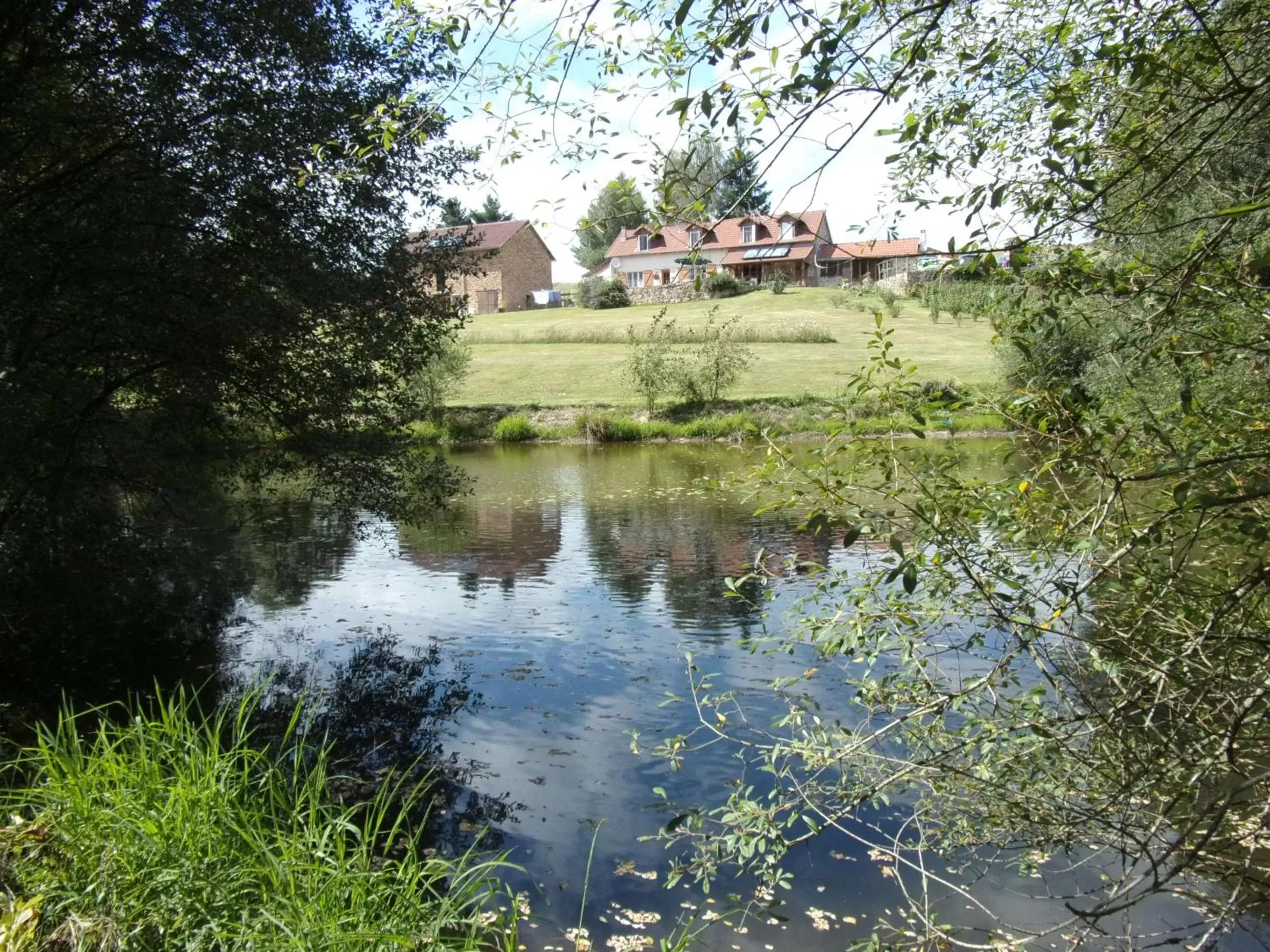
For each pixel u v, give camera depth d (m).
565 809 5.36
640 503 16.09
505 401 30.00
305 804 4.91
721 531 13.50
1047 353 3.46
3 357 7.27
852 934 4.17
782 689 4.05
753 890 4.55
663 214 2.95
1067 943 3.98
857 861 4.74
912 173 3.59
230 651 8.38
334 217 9.58
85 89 8.41
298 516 15.32
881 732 3.38
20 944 2.88
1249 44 3.20
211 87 8.56
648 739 6.28
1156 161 3.26
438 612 9.67
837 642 3.39
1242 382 3.59
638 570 11.25
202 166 8.52
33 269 7.57
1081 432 3.06
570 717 6.73
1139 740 3.41
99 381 9.26
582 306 54.81
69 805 3.66
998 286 3.54
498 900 4.44
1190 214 4.11
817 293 50.88
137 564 9.34
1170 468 2.54
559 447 25.52
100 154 8.28
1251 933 3.86
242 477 10.70
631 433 26.45
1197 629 3.14
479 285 57.56
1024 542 3.26
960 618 3.91
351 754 6.13
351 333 10.09
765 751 4.43
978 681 3.45
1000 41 3.55
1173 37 3.06
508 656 8.16
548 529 13.91
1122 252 3.78
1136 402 3.47
